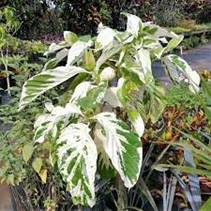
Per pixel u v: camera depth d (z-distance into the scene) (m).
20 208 2.42
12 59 3.36
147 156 1.96
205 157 1.71
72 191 1.55
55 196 2.22
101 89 1.65
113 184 2.03
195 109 2.56
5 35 3.79
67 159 1.58
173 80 1.86
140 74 1.66
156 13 11.40
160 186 2.06
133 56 1.73
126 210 1.93
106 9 8.46
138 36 1.70
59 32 7.79
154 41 1.71
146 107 1.81
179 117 2.41
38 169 2.10
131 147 1.58
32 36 7.31
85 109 1.64
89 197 1.54
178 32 10.46
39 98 2.20
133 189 1.96
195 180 1.84
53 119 1.72
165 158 2.06
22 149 2.13
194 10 14.00
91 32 8.30
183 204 1.98
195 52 10.13
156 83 1.86
